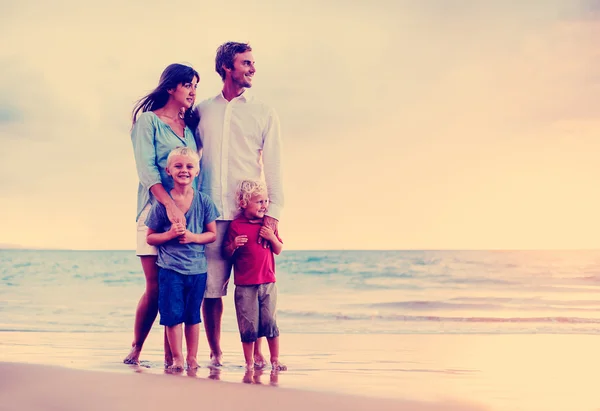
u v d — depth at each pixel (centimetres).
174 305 286
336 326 607
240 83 315
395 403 215
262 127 317
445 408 210
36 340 445
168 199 287
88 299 828
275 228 309
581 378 289
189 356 295
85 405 204
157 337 472
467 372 306
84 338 461
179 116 315
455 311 706
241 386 232
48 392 216
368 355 370
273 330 301
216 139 314
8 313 698
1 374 238
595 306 729
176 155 287
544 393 249
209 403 209
